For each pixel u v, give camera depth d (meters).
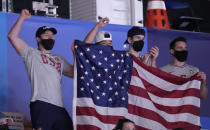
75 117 9.09
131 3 12.52
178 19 12.94
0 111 10.04
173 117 9.79
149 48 12.01
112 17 12.30
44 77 9.09
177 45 10.59
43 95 8.98
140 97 9.66
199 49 12.45
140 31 10.25
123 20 12.43
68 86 10.84
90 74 9.34
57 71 9.30
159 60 12.07
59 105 9.09
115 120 9.28
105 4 12.24
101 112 9.23
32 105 8.96
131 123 8.53
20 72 10.52
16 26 9.23
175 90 9.91
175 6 13.52
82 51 9.40
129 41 10.32
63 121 9.02
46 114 8.84
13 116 10.10
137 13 12.51
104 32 10.03
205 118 12.05
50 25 11.02
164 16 12.95
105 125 9.20
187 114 9.85
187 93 9.92
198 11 14.98
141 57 10.30
